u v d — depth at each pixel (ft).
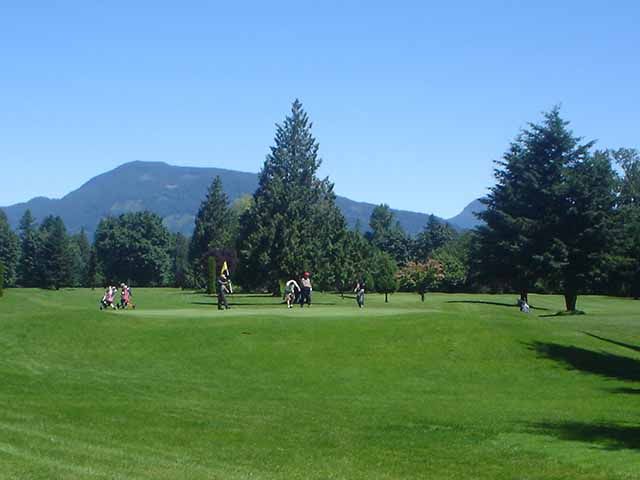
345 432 57.36
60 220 540.52
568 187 222.48
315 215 259.39
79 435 49.75
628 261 220.23
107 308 173.27
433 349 105.70
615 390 89.66
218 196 402.72
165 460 43.29
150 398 72.23
